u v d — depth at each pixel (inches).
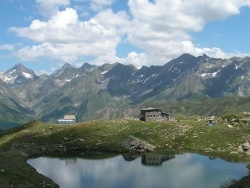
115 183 4507.9
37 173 4697.3
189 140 7155.5
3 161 4611.2
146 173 5044.3
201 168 5246.1
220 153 6348.4
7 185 3627.0
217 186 4212.6
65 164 5856.3
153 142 7293.3
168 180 4596.5
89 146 7288.4
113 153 6830.7
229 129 7632.9
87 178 4805.6
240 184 3900.1
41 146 7347.4
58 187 4323.3
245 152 6264.8
